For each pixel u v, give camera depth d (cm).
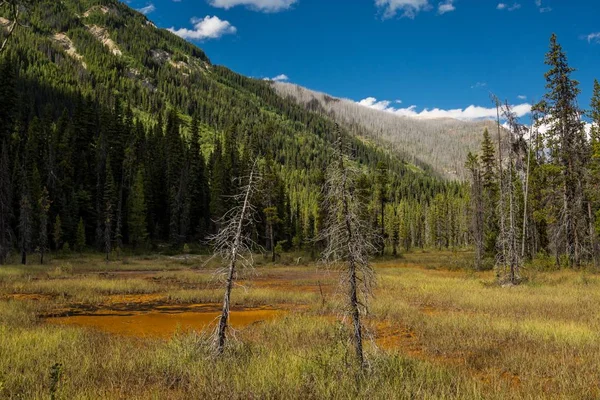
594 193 3083
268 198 5203
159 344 1141
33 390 700
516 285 2450
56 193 5638
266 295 2286
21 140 6469
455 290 2352
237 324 1631
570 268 3167
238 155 7781
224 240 972
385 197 5650
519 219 3856
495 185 4497
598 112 3173
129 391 732
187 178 6681
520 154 2858
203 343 977
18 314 1562
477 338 1192
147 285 2633
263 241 6962
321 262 740
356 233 725
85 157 6512
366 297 749
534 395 701
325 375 754
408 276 3353
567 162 3150
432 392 702
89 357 933
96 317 1762
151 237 6384
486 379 849
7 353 931
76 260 4716
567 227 3188
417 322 1464
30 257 4638
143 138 8225
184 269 4097
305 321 1482
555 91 3055
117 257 5247
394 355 875
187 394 708
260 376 763
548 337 1170
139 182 5975
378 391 671
